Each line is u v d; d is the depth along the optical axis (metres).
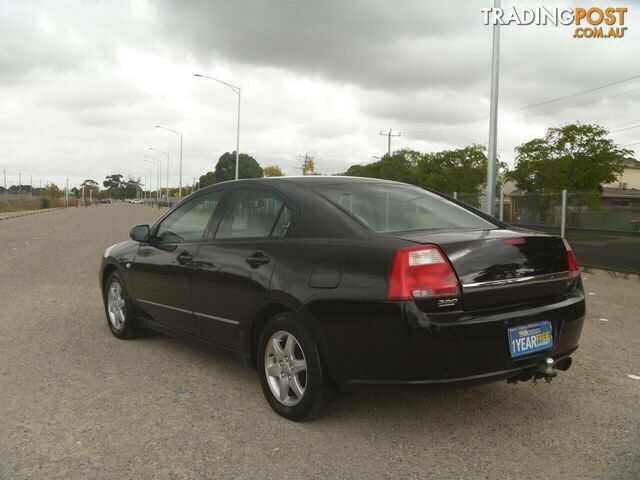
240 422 3.70
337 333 3.37
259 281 3.83
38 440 3.43
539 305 3.51
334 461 3.18
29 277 9.98
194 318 4.55
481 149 35.16
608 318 6.97
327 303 3.40
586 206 12.60
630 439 3.47
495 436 3.50
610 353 5.36
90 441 3.42
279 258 3.79
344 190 4.13
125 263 5.44
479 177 34.34
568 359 3.77
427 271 3.17
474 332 3.18
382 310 3.19
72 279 9.76
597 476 3.02
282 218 4.02
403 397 4.12
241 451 3.30
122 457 3.22
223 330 4.24
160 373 4.67
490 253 3.36
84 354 5.18
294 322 3.60
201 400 4.08
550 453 3.28
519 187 31.12
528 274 3.46
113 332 5.80
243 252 4.08
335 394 3.56
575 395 4.21
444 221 3.98
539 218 14.40
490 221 4.26
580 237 12.55
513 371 3.34
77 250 15.12
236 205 4.48
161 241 5.10
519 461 3.19
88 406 3.96
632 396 4.20
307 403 3.56
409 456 3.24
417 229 3.74
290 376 3.71
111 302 5.82
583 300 3.78
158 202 93.69
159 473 3.04
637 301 8.20
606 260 11.73
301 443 3.40
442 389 3.19
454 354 3.15
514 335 3.32
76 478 2.99
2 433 3.53
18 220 35.78
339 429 3.59
